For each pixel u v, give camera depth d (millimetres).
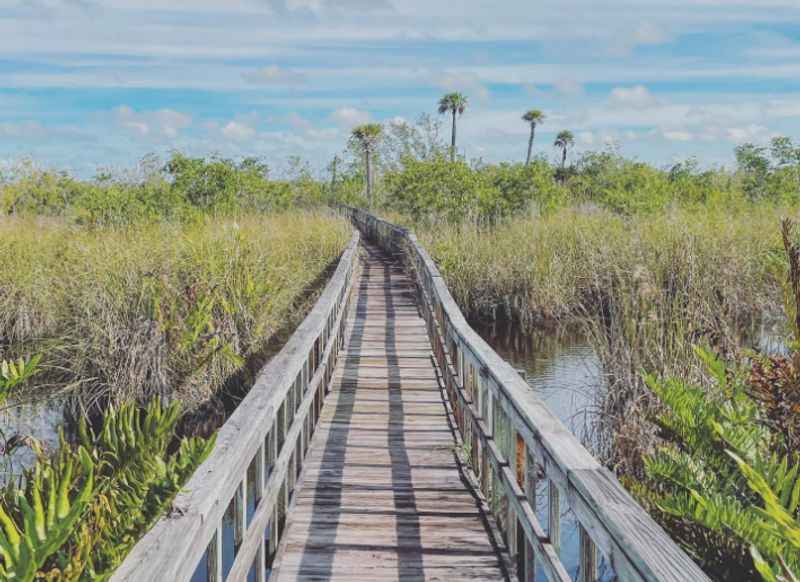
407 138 30078
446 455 5750
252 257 10789
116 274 10125
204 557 5328
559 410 8336
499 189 22156
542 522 5570
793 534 2697
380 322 12062
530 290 13609
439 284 9102
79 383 8430
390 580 3783
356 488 5070
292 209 25688
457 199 22125
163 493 3016
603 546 2062
